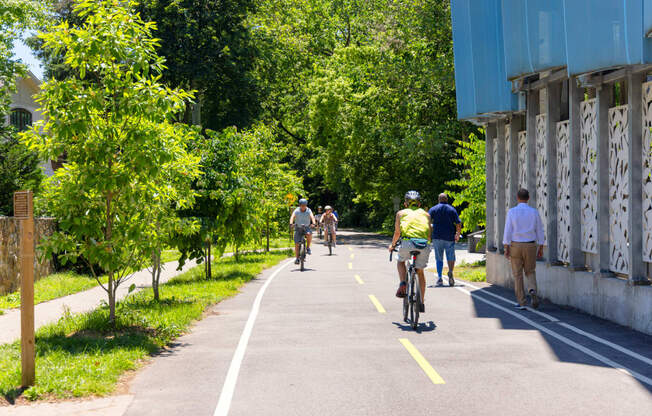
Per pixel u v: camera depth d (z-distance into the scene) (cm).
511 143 2330
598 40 1497
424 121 6166
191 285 2392
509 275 2244
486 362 1123
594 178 1700
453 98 6016
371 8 8125
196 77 5284
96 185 1327
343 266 3350
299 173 9525
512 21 1997
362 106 6494
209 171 2527
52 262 2778
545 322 1544
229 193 2516
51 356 1141
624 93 1681
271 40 6469
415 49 6088
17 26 3756
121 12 1359
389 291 2219
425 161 6322
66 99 1317
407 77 5928
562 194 1939
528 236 1738
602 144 1620
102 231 1438
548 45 1825
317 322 1580
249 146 3044
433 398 907
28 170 3675
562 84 2050
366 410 859
